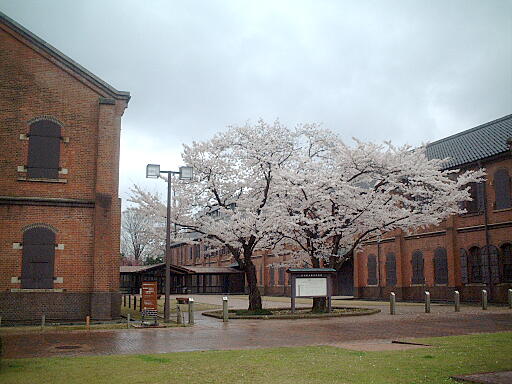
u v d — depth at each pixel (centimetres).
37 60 2211
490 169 3169
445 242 3469
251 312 2491
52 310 2080
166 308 2133
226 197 2711
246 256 2603
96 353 1257
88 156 2217
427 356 1105
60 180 2159
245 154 2677
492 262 3105
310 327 1897
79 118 2230
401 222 2672
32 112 2177
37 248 2100
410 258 3809
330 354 1166
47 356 1199
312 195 2536
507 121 3394
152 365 1028
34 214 2112
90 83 2255
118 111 2275
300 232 2692
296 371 955
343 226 2656
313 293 2478
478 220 3241
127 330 1816
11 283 2053
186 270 5331
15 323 2000
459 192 2764
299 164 2727
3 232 2069
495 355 1120
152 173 2230
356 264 4406
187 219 2612
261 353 1194
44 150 2170
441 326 1867
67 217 2150
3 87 2156
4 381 872
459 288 3350
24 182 2127
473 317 2217
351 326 1920
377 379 870
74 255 2138
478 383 821
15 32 2194
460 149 3516
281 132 2727
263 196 2706
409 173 2611
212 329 1847
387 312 2602
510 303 2689
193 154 2628
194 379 888
